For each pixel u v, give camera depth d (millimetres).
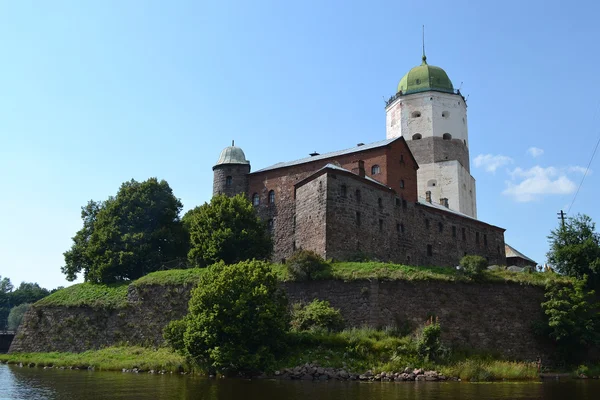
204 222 57625
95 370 43938
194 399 27656
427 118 89625
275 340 39531
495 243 76938
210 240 55906
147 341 50250
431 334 39875
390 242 58562
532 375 39781
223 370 38344
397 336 42000
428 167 88000
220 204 58188
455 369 38312
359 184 56219
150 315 51219
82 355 50281
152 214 65312
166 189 68000
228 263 55500
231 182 71062
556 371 44219
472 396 29188
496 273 49094
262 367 37969
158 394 29359
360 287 44750
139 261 61688
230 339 38719
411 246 61938
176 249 65875
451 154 89125
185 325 41969
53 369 45062
